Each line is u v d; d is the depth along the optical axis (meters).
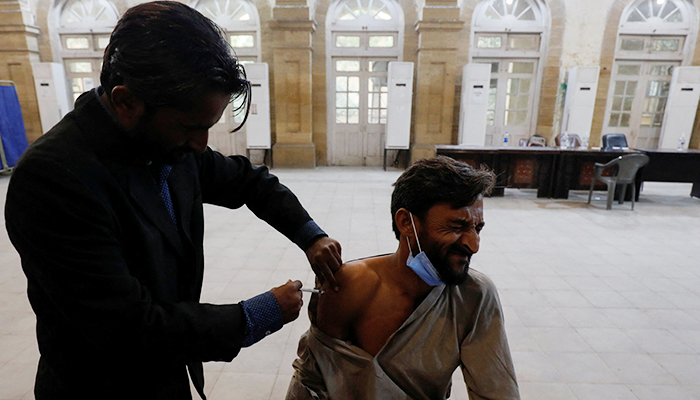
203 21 0.61
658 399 1.88
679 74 7.98
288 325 2.45
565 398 1.89
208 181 0.98
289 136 8.38
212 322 0.69
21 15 7.89
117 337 0.65
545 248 3.86
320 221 4.65
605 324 2.51
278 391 1.91
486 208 5.44
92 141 0.67
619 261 3.54
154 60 0.55
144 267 0.75
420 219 0.73
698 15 7.92
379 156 8.86
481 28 8.16
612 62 8.13
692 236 4.27
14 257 3.51
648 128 8.60
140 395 0.83
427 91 8.04
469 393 0.83
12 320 2.47
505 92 8.45
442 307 0.80
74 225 0.63
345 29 8.21
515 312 2.65
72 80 8.65
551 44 8.09
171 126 0.63
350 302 0.82
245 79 0.67
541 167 6.07
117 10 8.23
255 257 3.55
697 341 2.34
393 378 0.78
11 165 7.42
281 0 7.71
